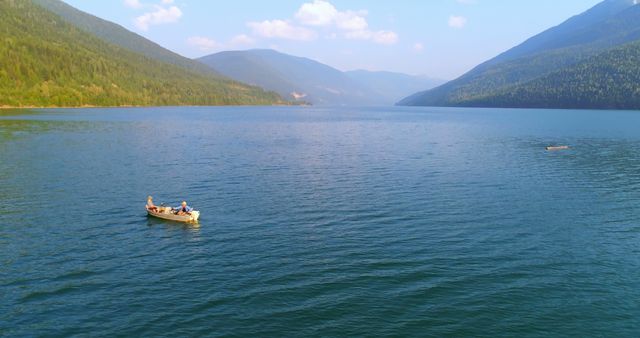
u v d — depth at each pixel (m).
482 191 67.06
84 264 39.25
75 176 75.25
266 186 69.69
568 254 42.16
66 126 163.38
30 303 32.47
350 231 48.28
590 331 29.56
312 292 34.25
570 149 116.56
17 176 74.44
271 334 28.78
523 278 36.97
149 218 52.69
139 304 32.34
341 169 85.50
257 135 152.62
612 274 37.81
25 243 44.12
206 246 43.75
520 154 107.31
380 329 29.48
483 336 28.92
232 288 34.84
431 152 110.62
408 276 37.12
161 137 137.25
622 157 102.31
